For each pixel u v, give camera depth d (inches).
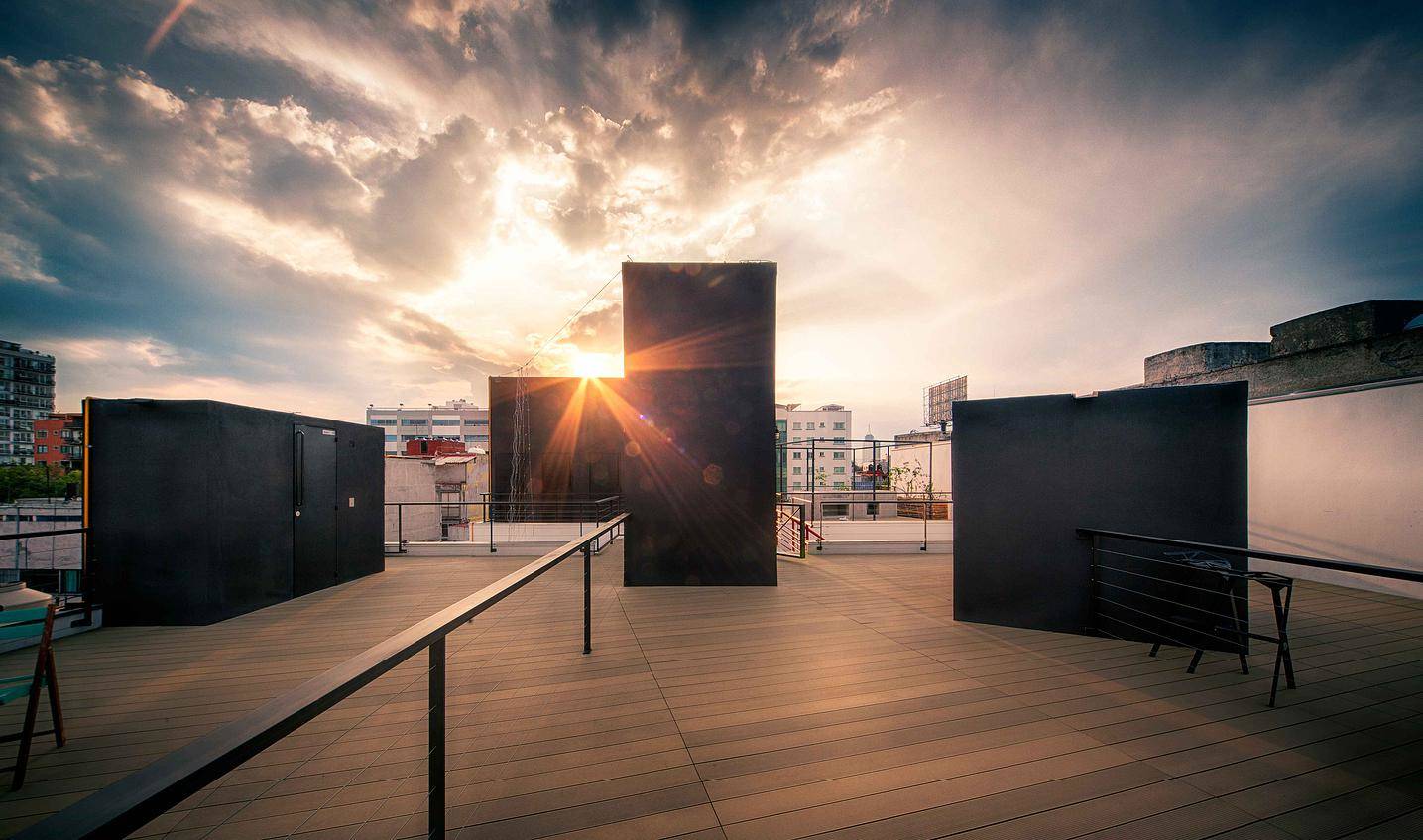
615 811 85.9
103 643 180.1
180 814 87.0
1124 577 173.6
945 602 224.8
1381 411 250.2
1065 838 80.2
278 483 232.7
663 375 264.4
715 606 219.0
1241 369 436.1
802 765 99.8
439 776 66.5
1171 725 115.6
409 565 322.7
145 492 201.2
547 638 177.6
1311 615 206.7
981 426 194.2
